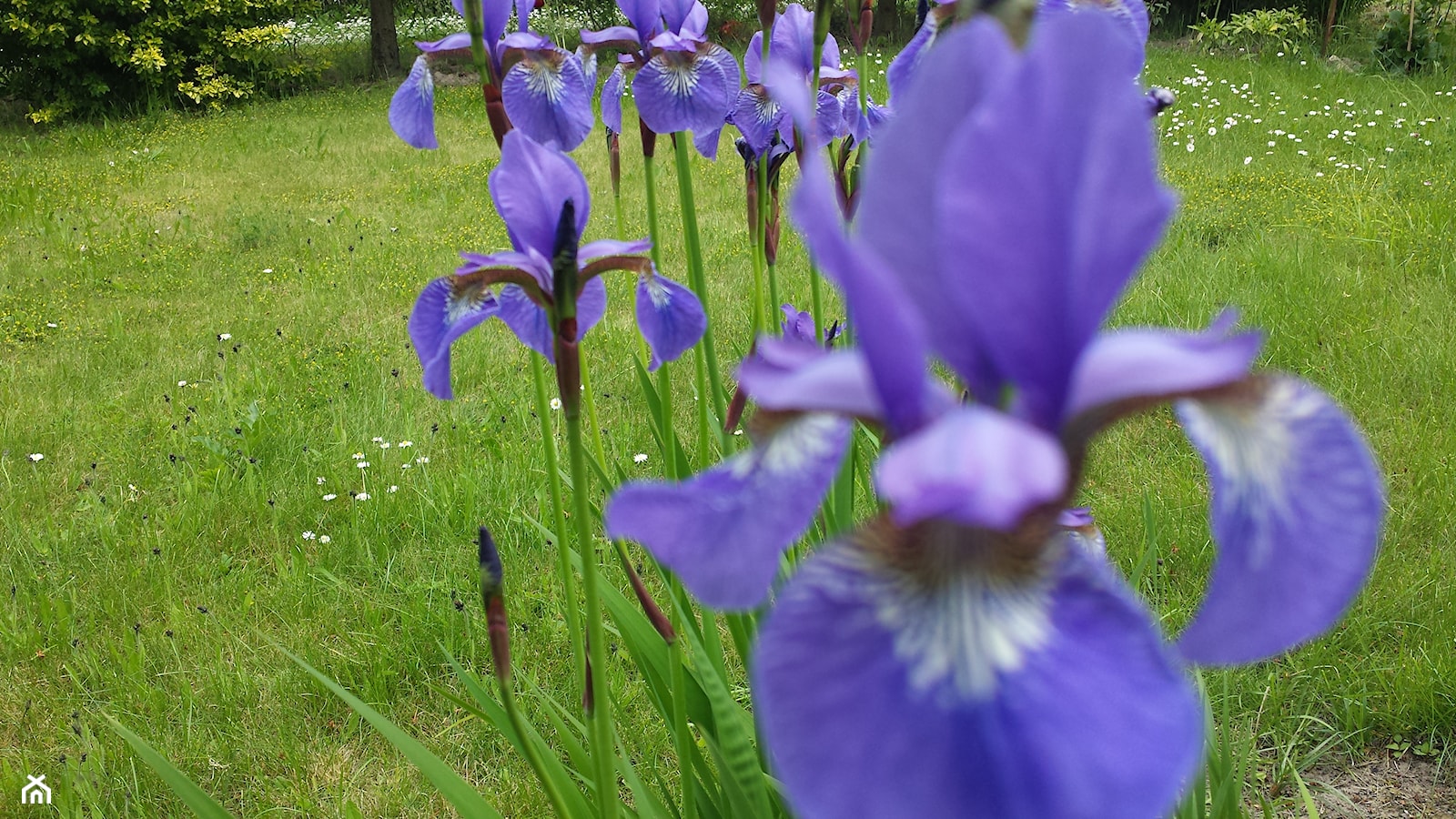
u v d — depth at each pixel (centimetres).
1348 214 753
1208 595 88
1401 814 316
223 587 446
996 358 86
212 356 671
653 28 279
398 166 1161
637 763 345
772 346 100
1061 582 83
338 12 2248
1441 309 596
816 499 99
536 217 189
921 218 87
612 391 583
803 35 281
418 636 408
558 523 216
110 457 548
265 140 1323
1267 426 89
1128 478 472
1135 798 72
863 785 77
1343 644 367
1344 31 1533
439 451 538
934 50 87
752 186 270
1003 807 74
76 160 1259
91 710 387
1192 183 869
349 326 711
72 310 752
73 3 1477
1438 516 427
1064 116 81
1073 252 83
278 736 375
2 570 458
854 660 81
